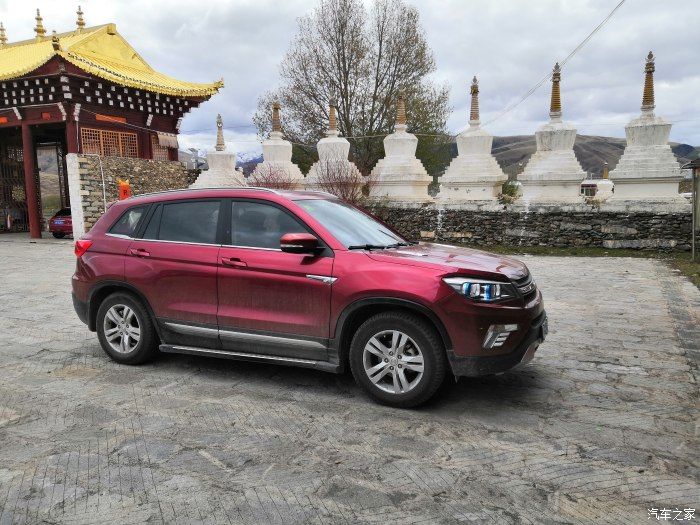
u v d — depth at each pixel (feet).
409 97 114.21
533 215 56.59
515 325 14.01
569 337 21.65
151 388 16.48
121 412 14.65
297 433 13.24
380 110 115.03
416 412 14.40
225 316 16.40
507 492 10.56
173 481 11.07
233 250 16.52
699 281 34.94
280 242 15.29
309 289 15.21
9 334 23.49
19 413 14.67
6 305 30.09
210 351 17.04
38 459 12.06
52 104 76.43
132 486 10.90
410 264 14.46
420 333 14.01
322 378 17.17
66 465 11.77
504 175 61.82
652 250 51.08
